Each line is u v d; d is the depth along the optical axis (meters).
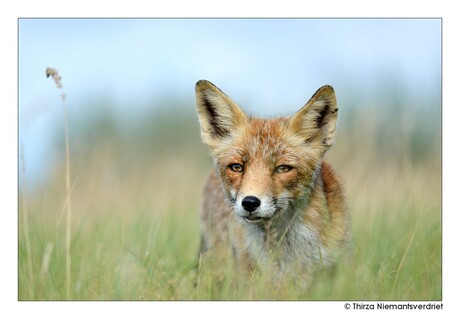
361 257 12.07
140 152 30.23
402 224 13.80
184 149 31.72
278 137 11.41
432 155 23.05
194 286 12.10
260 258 11.51
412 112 21.47
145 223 14.71
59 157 24.23
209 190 14.15
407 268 12.20
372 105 23.00
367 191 16.12
